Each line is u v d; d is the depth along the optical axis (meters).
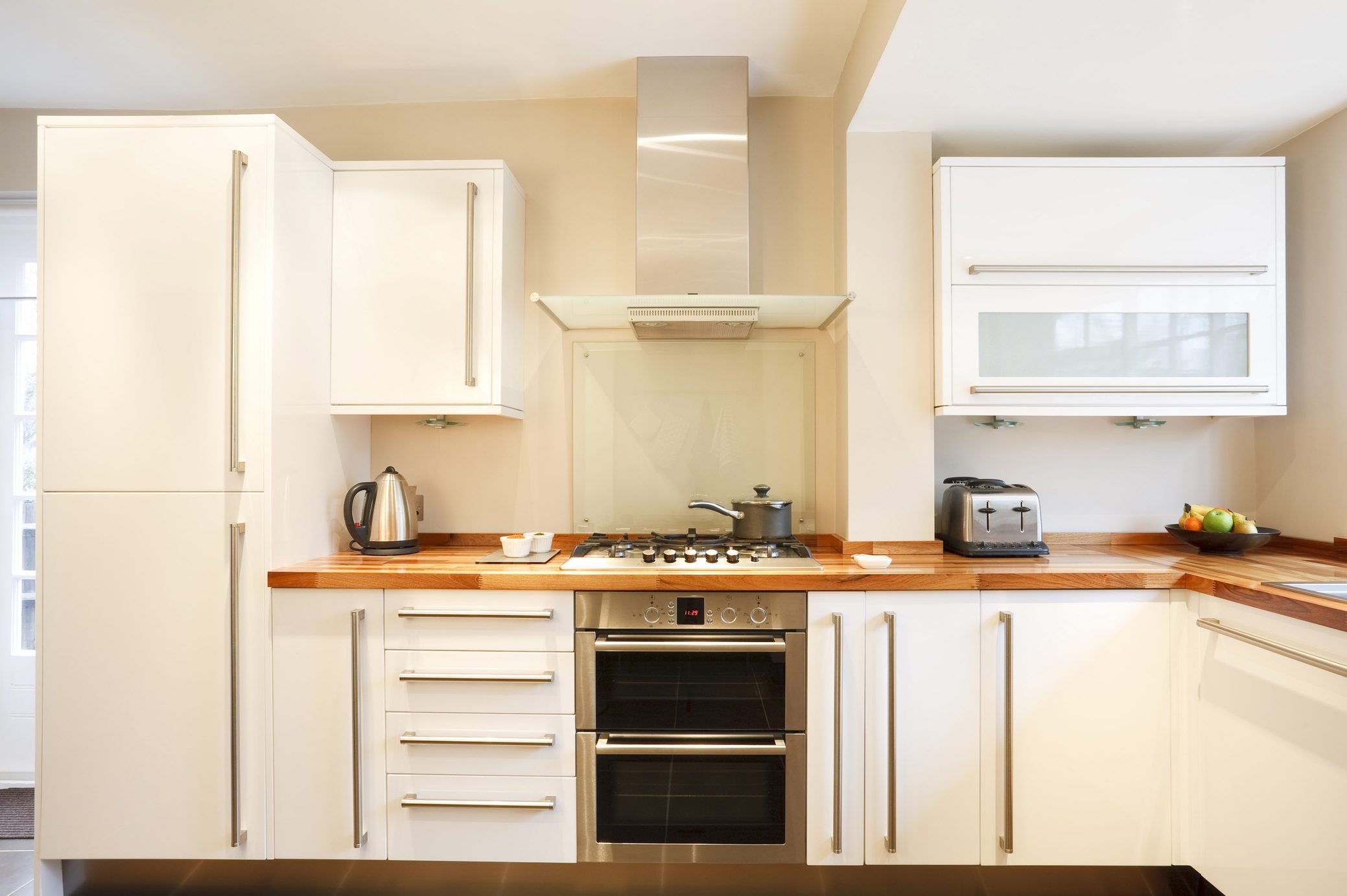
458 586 1.86
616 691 1.86
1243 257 2.13
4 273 2.70
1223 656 1.69
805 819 1.84
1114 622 1.84
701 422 2.46
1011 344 2.15
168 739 1.86
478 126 2.50
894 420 2.22
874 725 1.84
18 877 2.10
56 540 1.87
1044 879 1.93
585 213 2.48
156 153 1.88
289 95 2.46
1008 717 1.82
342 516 2.28
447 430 2.49
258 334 1.88
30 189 2.55
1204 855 1.75
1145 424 2.43
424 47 2.18
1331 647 1.38
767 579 1.83
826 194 2.46
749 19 2.03
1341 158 2.11
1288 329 2.31
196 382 1.87
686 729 1.85
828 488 2.45
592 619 1.86
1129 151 2.37
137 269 1.87
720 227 2.20
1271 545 2.36
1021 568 1.91
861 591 1.84
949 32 1.70
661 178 2.21
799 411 2.45
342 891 1.99
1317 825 1.41
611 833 1.85
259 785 1.87
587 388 2.46
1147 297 2.14
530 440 2.47
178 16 2.02
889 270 2.22
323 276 2.14
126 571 1.86
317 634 1.87
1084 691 1.84
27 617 2.72
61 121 1.88
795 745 1.84
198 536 1.86
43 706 1.87
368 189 2.20
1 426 2.71
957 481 2.33
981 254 2.15
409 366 2.18
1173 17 1.64
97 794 1.86
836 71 2.31
